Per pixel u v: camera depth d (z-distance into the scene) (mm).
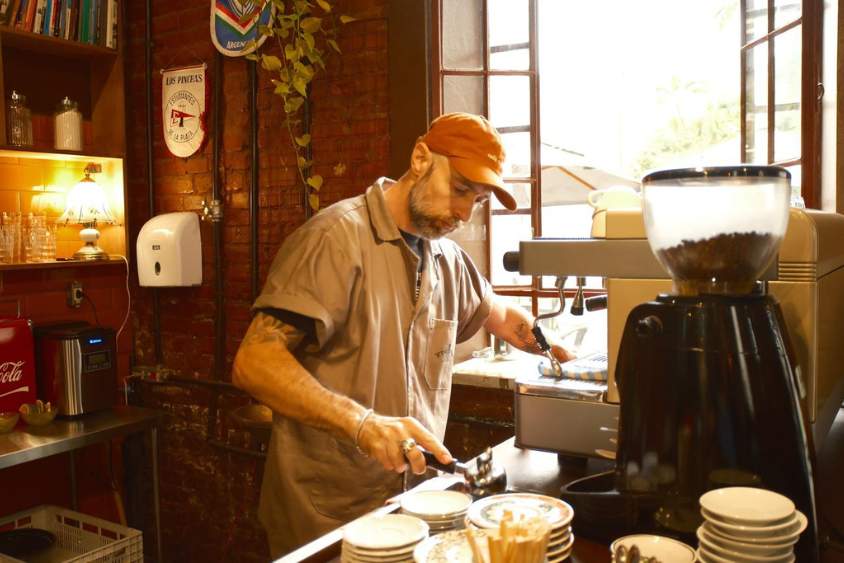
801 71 1999
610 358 1213
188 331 3166
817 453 1109
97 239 3186
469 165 1536
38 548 2600
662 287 1146
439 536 847
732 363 847
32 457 2367
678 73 5441
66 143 2975
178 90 3078
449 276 1822
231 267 3016
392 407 1659
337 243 1565
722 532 775
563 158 3111
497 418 2447
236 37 2848
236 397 3016
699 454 857
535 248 1227
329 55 2670
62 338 2684
